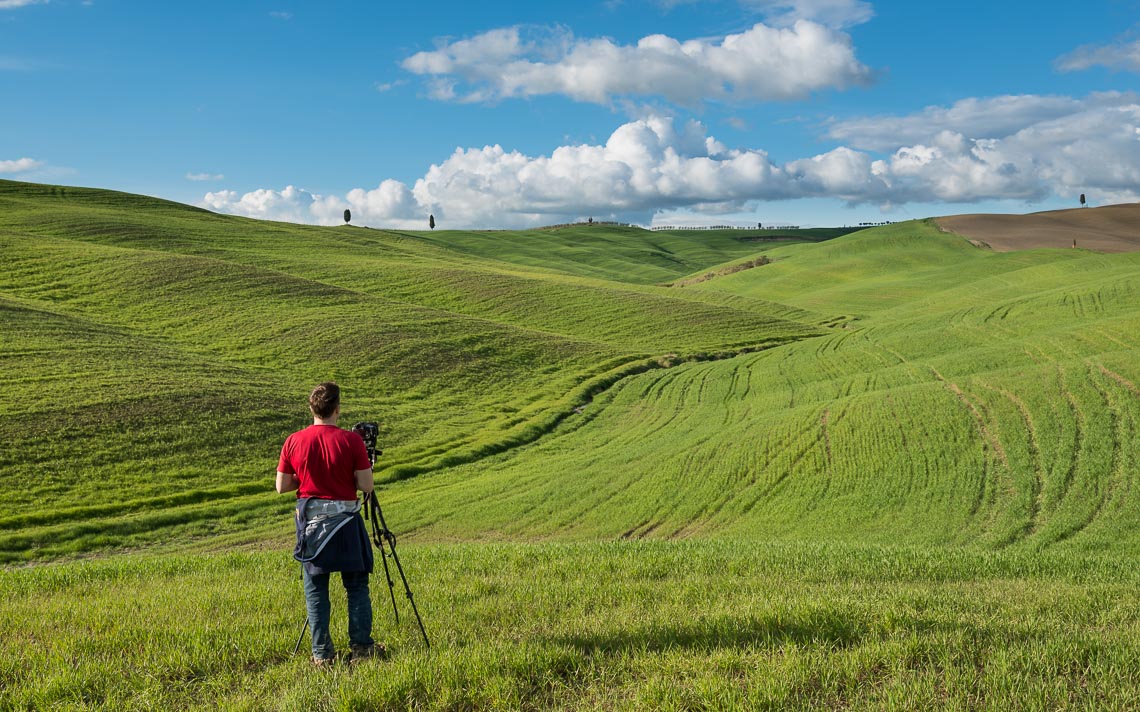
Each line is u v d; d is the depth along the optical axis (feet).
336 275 329.52
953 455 108.68
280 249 387.96
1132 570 36.99
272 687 19.98
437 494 119.34
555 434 165.07
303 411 159.84
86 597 33.14
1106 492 89.45
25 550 92.79
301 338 221.66
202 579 37.17
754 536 91.20
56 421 133.08
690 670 19.25
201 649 22.86
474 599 30.04
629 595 29.25
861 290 440.45
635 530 98.37
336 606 29.17
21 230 338.75
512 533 99.66
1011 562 37.96
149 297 246.68
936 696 16.99
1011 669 18.28
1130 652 19.20
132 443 130.62
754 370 218.79
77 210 413.80
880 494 99.55
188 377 169.89
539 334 259.19
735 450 126.00
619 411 183.73
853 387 174.81
